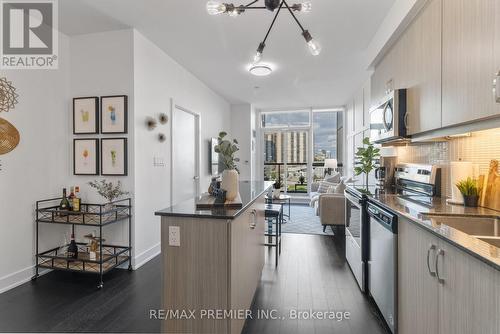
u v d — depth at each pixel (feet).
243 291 5.95
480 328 3.16
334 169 22.61
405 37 7.54
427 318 4.47
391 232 5.78
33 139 8.82
